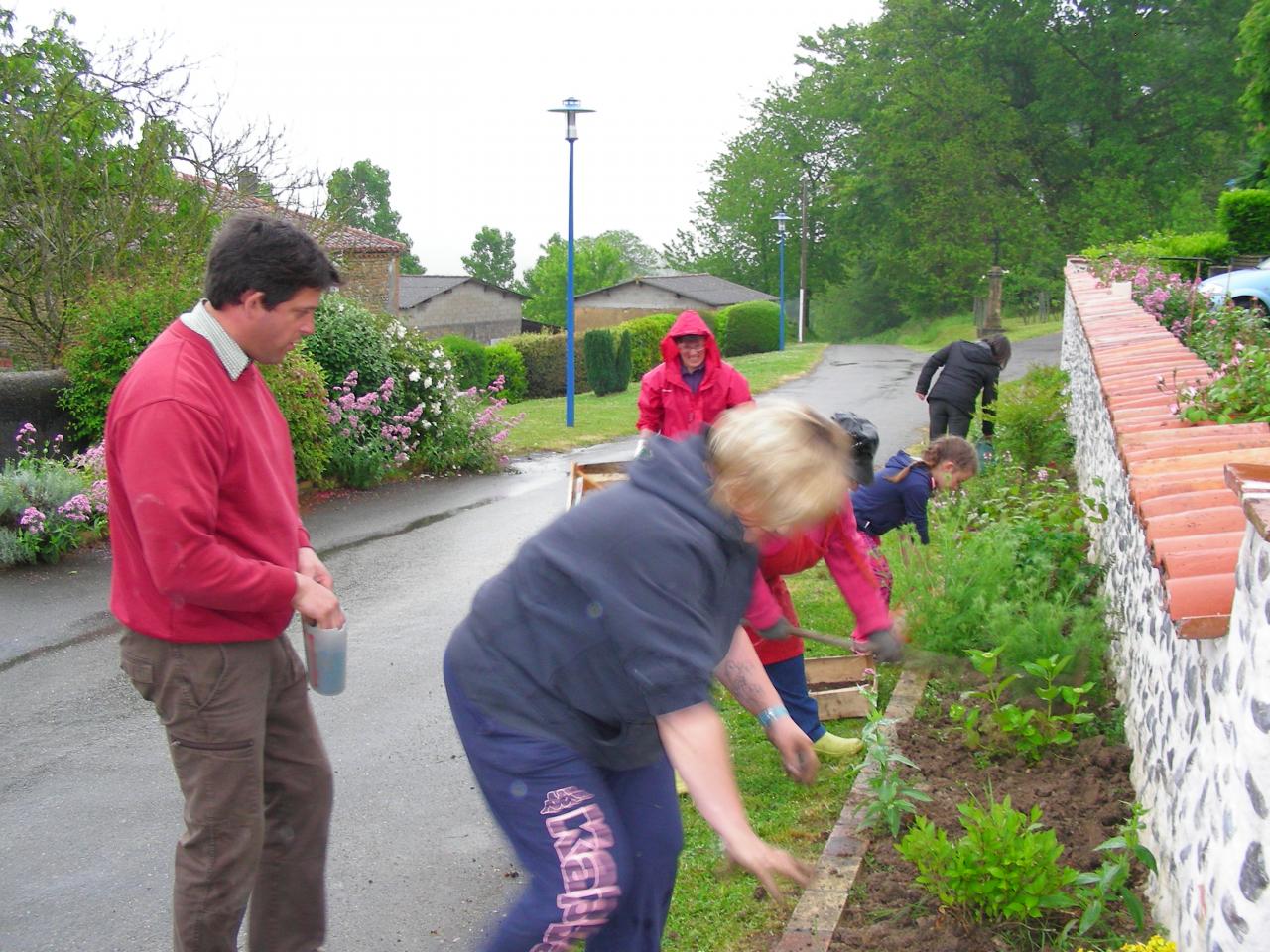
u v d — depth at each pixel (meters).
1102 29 47.84
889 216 59.31
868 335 72.25
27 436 11.03
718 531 2.31
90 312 11.80
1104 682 5.03
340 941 3.66
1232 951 2.35
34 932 3.75
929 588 5.29
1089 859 3.52
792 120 75.06
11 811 4.70
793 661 4.51
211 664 2.83
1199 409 5.10
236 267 2.83
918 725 4.70
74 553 9.45
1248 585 2.42
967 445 5.54
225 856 2.90
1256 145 27.59
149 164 15.57
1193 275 18.36
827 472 2.32
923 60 51.94
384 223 80.50
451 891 3.97
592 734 2.42
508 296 56.78
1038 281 51.53
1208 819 2.68
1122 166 49.47
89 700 6.09
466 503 11.89
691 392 6.42
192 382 2.74
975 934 3.24
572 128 17.95
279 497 3.04
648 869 2.52
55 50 15.43
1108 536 6.16
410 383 13.83
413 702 5.89
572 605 2.34
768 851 2.17
